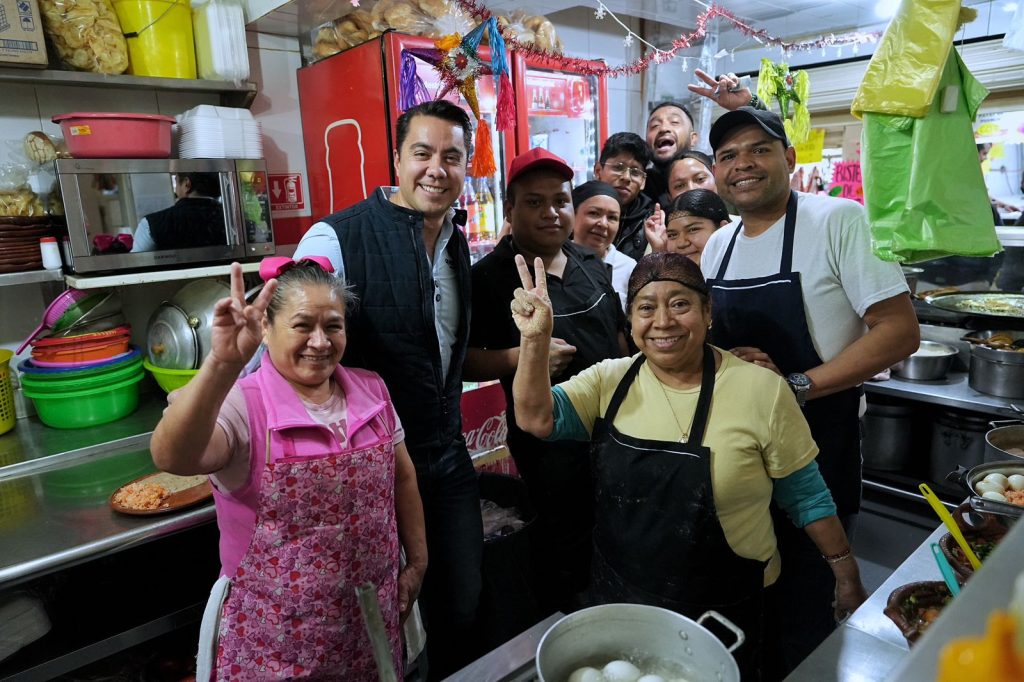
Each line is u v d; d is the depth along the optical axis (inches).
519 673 41.6
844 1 133.0
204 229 91.4
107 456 82.0
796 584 68.2
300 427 51.3
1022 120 138.8
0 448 82.1
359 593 30.3
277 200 112.8
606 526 56.6
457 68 92.7
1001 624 17.4
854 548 114.9
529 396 55.8
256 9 100.7
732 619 53.6
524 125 115.3
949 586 42.6
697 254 90.0
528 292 53.2
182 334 88.3
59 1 82.9
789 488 55.3
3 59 77.7
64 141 88.0
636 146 115.6
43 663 64.4
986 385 111.9
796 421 53.4
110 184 82.6
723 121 65.4
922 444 128.8
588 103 130.3
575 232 100.7
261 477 50.9
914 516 122.9
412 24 99.3
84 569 81.7
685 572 52.7
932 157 47.0
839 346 65.2
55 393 85.0
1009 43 50.7
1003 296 128.3
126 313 100.4
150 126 84.8
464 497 75.5
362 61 96.9
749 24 149.0
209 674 53.2
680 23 151.4
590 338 82.5
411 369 67.9
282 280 52.0
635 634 39.2
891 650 42.9
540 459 83.0
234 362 42.8
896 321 61.1
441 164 66.2
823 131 164.7
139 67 90.6
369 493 54.1
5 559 59.2
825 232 63.7
